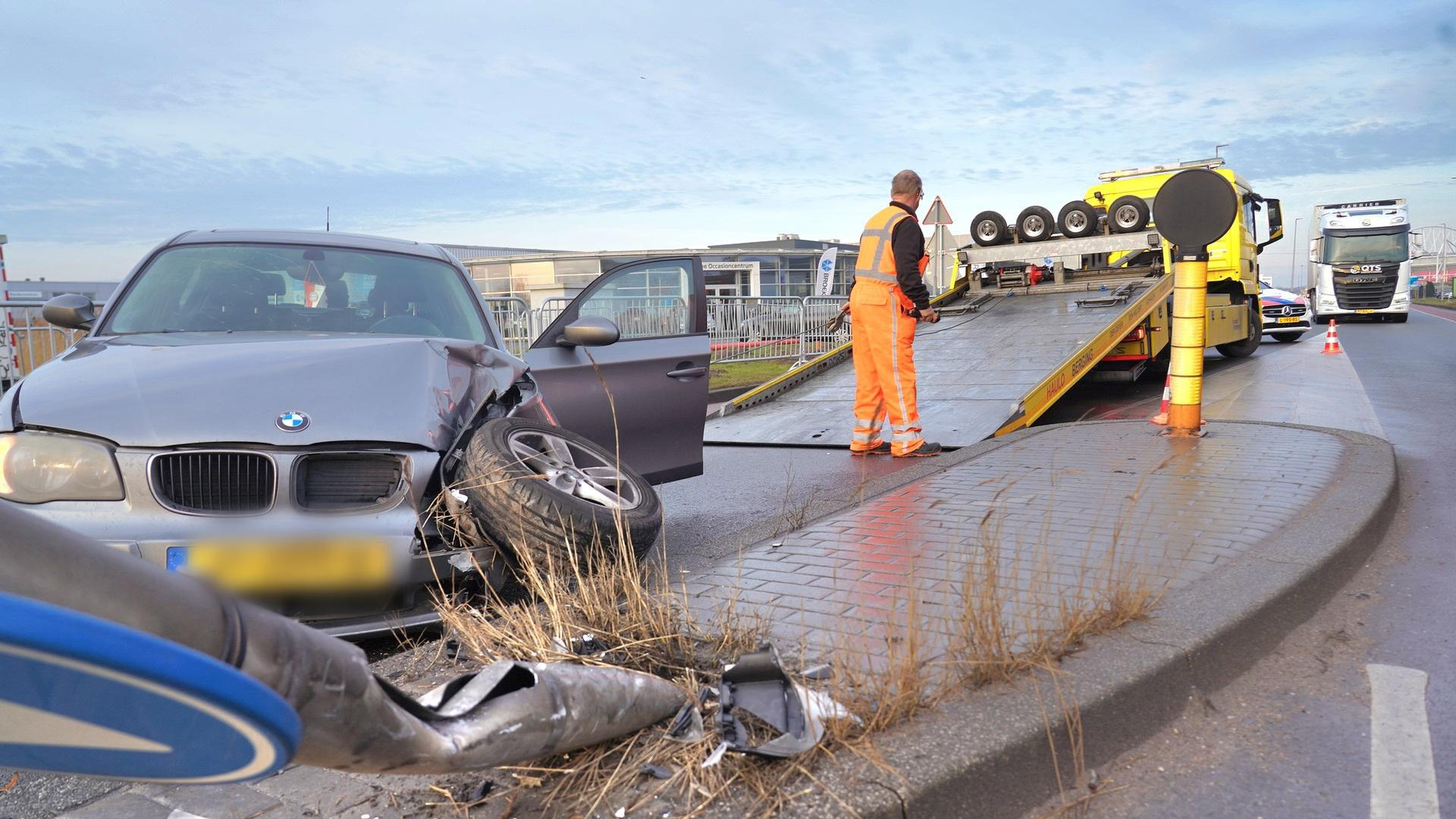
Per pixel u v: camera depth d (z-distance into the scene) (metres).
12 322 9.22
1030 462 6.89
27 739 1.18
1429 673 3.38
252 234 5.62
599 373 4.77
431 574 3.70
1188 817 2.48
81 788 2.80
